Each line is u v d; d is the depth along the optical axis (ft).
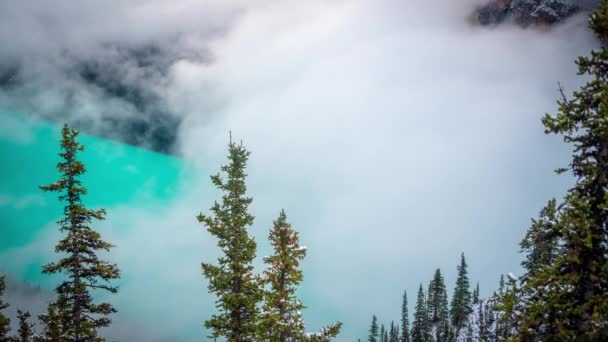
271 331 58.13
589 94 34.04
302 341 57.57
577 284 33.12
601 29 33.83
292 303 60.44
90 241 60.85
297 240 60.95
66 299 59.36
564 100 34.94
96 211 61.05
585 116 33.37
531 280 33.99
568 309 31.48
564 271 33.78
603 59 33.68
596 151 33.65
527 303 33.53
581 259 32.63
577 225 31.12
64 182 59.26
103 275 60.13
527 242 35.76
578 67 34.76
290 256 60.44
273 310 58.49
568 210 32.65
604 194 32.58
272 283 61.16
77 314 59.47
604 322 30.55
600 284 32.60
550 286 33.55
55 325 58.70
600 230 32.58
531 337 32.48
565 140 34.47
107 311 61.52
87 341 59.52
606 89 31.94
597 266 31.63
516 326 34.22
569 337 31.63
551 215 34.24
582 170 33.24
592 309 31.53
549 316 32.42
